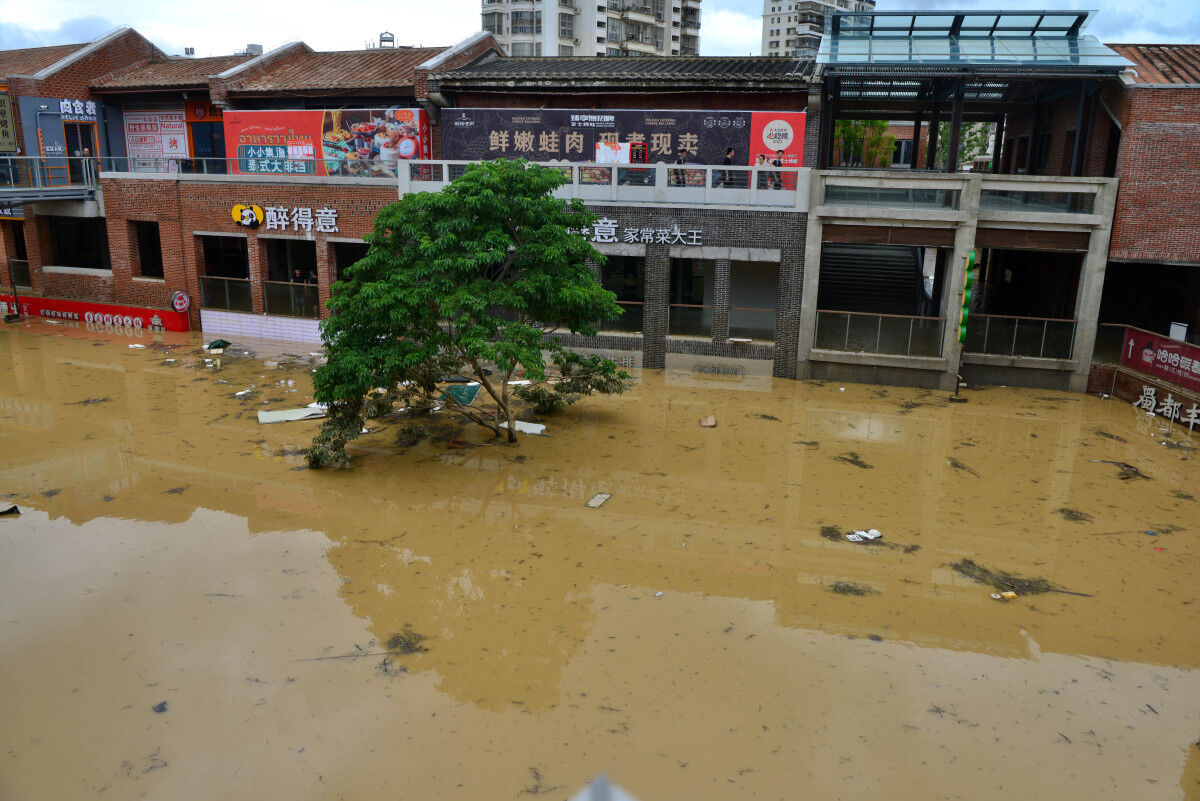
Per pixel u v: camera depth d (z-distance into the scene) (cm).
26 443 1638
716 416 1884
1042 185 2033
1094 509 1370
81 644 941
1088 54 2075
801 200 2134
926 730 816
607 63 2664
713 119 2286
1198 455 1644
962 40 2206
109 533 1235
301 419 1806
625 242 2269
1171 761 777
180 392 2028
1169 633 999
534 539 1235
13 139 2925
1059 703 862
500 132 2419
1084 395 2119
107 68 3203
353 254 2731
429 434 1723
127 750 771
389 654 932
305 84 2719
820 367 2228
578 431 1758
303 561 1154
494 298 1449
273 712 828
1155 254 2033
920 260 2930
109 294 2964
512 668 910
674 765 759
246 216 2591
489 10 7688
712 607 1048
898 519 1324
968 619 1028
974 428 1816
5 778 733
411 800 713
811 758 772
